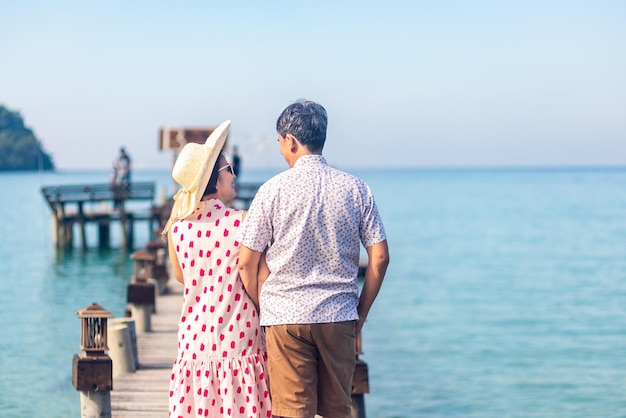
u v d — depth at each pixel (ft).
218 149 11.13
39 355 39.22
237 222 11.00
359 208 10.80
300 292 10.58
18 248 107.76
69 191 98.78
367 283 10.96
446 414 32.68
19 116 526.98
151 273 44.34
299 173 10.77
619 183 531.09
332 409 11.01
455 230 162.71
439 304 67.51
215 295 10.90
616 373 40.63
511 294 74.28
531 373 40.63
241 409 10.85
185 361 10.96
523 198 314.55
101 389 17.28
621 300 69.87
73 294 64.49
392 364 42.78
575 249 122.11
